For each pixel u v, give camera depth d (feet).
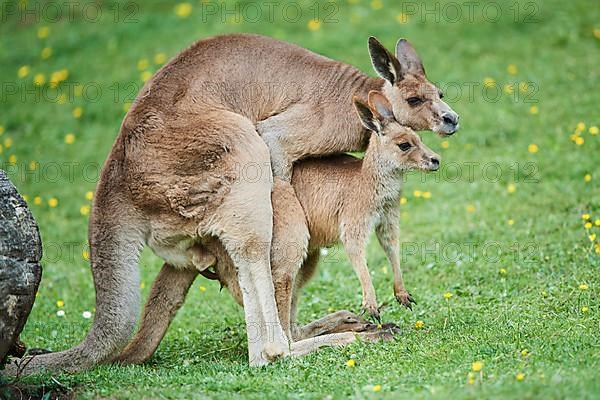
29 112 72.64
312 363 33.58
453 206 54.34
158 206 36.58
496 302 39.86
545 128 61.36
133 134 37.22
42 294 48.93
